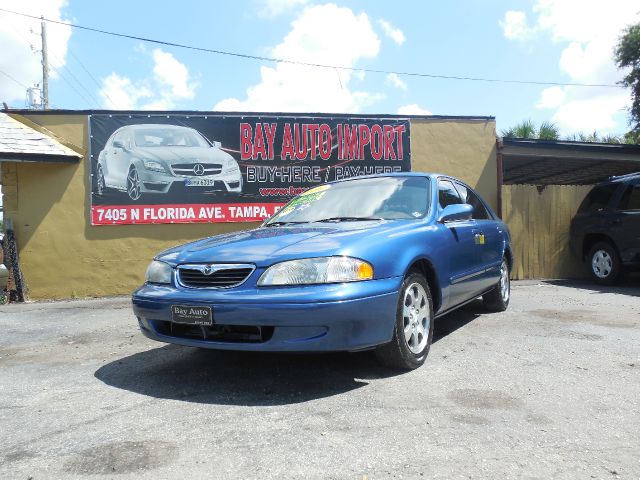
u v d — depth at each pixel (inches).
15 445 103.1
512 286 332.5
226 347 127.3
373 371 145.4
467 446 98.0
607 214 323.9
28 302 319.3
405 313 143.8
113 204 333.4
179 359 166.6
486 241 209.2
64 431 109.7
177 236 340.5
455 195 200.8
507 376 140.3
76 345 196.2
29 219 326.3
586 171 549.3
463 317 226.4
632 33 709.9
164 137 339.9
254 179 351.3
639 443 99.0
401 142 372.5
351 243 131.6
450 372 144.2
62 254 329.1
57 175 329.1
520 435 102.7
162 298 134.8
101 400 129.2
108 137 334.6
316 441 101.0
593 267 338.3
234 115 348.5
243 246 137.6
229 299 124.0
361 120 366.6
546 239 375.6
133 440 103.7
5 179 324.2
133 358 171.5
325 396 126.3
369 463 91.7
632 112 751.1
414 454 95.0
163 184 338.6
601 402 120.6
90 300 319.9
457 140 380.5
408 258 141.7
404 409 116.7
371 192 185.6
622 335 187.9
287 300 120.4
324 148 361.4
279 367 151.8
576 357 159.0
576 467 89.7
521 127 725.3
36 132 328.2
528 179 632.4
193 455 96.3
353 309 123.0
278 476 87.9
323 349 121.3
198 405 123.0
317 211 182.7
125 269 334.3
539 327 203.3
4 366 168.4
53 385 143.9
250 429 107.5
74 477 89.0
